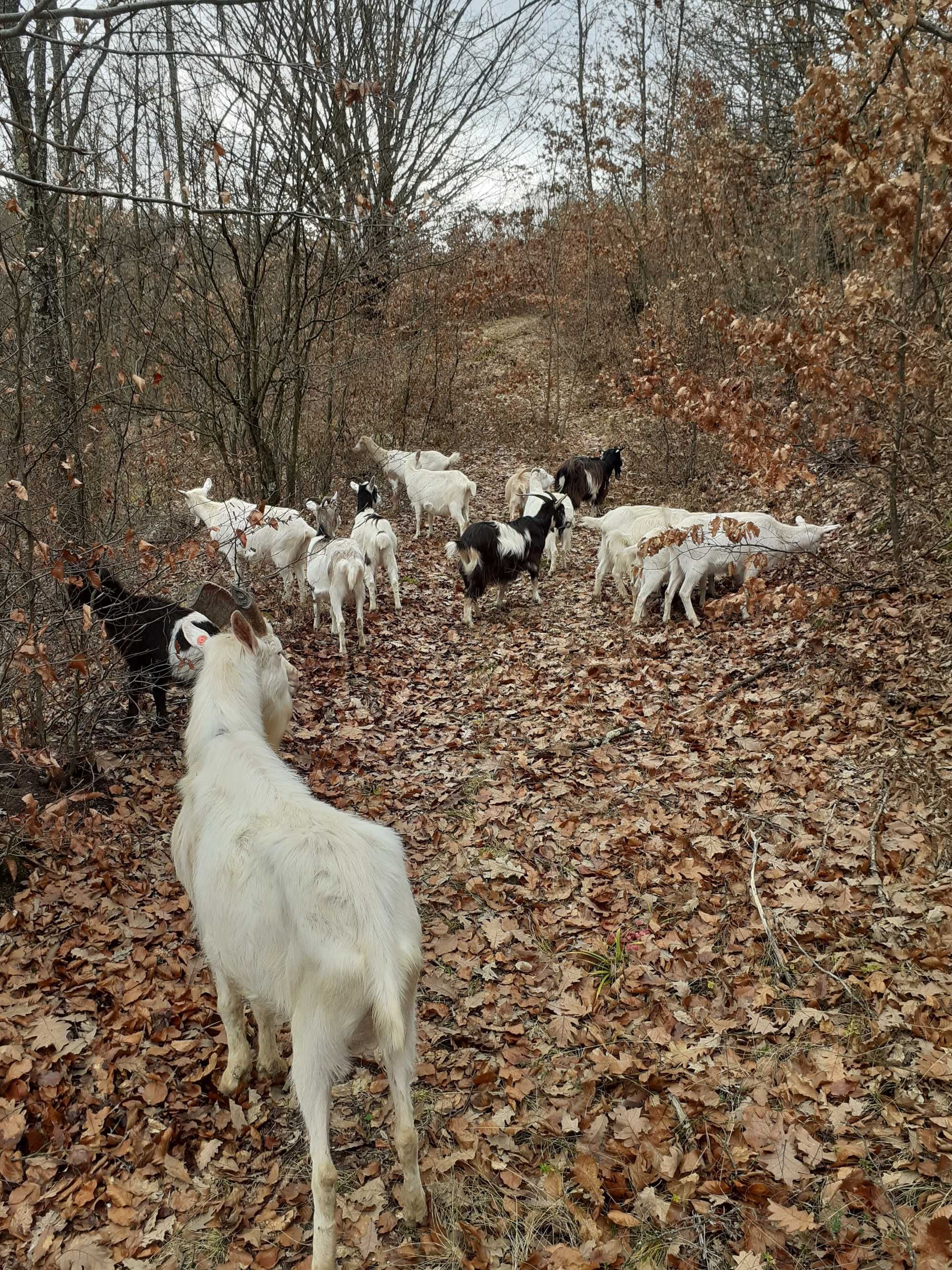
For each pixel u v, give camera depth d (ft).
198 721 11.73
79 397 21.90
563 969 14.29
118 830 18.24
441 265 50.72
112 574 21.53
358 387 53.93
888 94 22.70
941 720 19.33
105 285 27.76
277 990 9.69
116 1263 9.83
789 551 29.68
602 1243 9.70
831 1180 10.00
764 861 16.20
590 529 47.19
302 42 36.29
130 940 15.16
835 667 22.91
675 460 49.55
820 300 25.88
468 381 71.05
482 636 32.40
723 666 26.09
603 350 68.28
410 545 45.88
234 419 41.60
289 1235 10.03
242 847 9.93
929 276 24.91
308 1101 9.09
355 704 26.32
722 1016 12.83
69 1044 12.69
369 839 9.90
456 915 15.97
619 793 19.72
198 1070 12.46
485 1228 10.11
